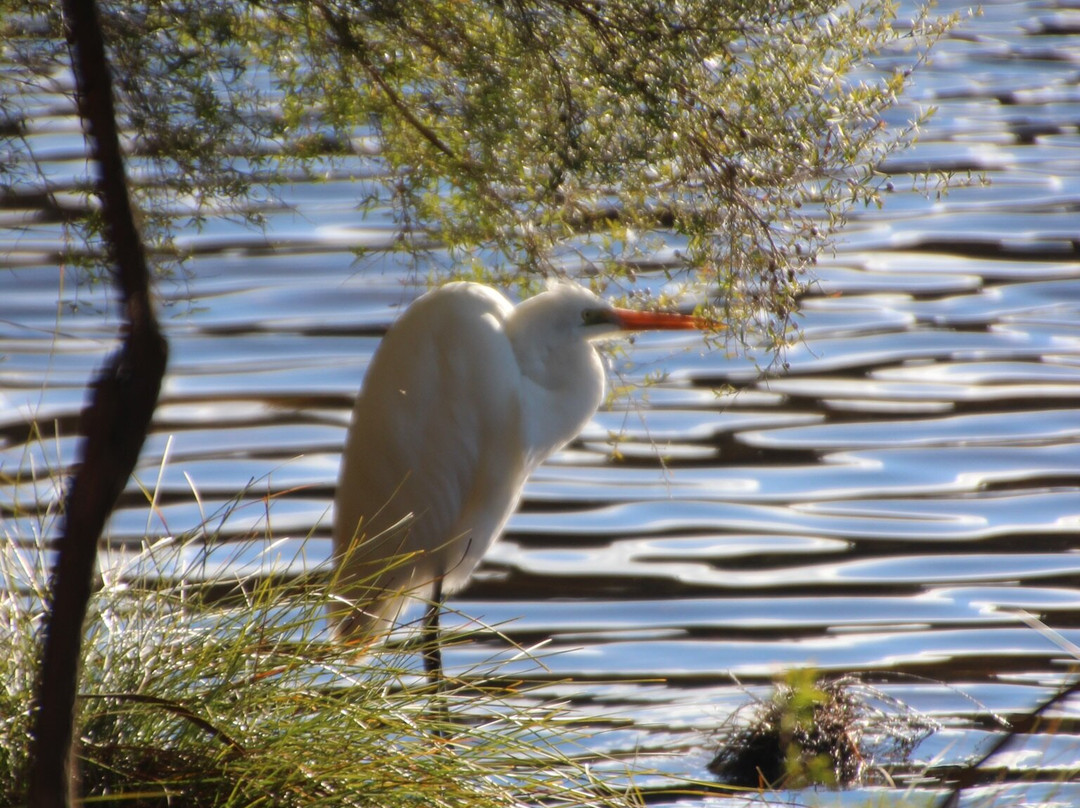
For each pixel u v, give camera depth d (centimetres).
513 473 1057
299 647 603
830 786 802
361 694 598
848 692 930
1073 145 3095
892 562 1234
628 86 738
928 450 1521
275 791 542
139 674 573
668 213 897
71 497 296
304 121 823
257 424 1595
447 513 1030
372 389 1027
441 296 1033
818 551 1266
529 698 943
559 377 1066
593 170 770
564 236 881
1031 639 1073
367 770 553
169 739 558
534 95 754
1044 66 3853
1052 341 1922
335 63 780
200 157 750
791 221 846
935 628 1098
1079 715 926
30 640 560
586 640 1081
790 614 1130
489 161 788
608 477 1466
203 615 617
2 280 2008
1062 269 2273
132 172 761
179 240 2359
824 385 1752
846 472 1466
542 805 604
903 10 1919
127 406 299
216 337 1920
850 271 2289
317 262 2247
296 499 1370
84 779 529
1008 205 2659
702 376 1783
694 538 1303
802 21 852
